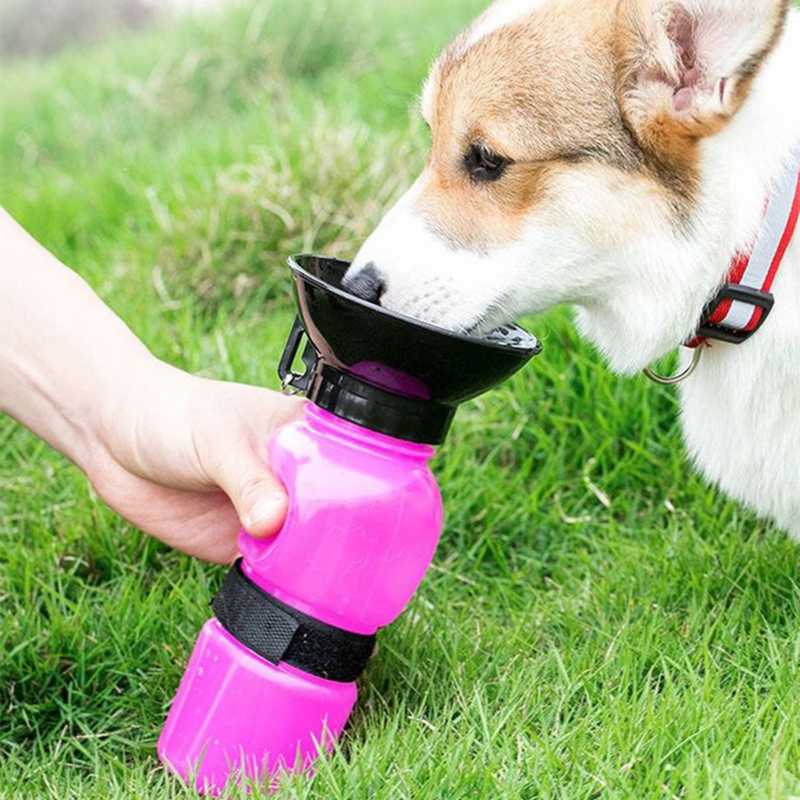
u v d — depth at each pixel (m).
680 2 2.50
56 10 11.81
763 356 2.68
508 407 3.96
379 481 2.29
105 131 7.05
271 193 4.93
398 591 2.38
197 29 7.67
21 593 3.27
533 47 2.68
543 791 2.25
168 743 2.47
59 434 2.80
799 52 2.72
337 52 7.23
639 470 3.68
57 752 2.70
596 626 2.99
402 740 2.47
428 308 2.67
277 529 2.33
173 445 2.55
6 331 2.73
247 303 4.75
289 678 2.38
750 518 3.39
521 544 3.56
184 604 3.09
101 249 5.17
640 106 2.57
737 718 2.43
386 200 4.92
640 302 2.70
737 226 2.60
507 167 2.66
